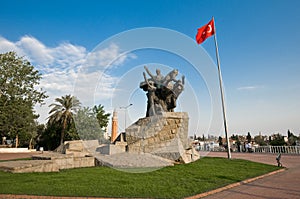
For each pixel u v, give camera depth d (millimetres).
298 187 5887
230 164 9781
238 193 5273
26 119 30453
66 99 21031
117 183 5586
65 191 4832
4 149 29172
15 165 7531
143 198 4504
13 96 28781
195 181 6109
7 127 29328
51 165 7945
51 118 23938
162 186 5398
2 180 5926
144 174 6781
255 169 8797
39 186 5230
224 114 13914
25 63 29578
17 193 4676
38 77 30484
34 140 38875
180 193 4867
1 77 27922
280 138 26516
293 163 11828
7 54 28312
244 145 23172
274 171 8625
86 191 4848
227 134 13531
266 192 5352
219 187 5641
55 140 29078
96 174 6762
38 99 30766
